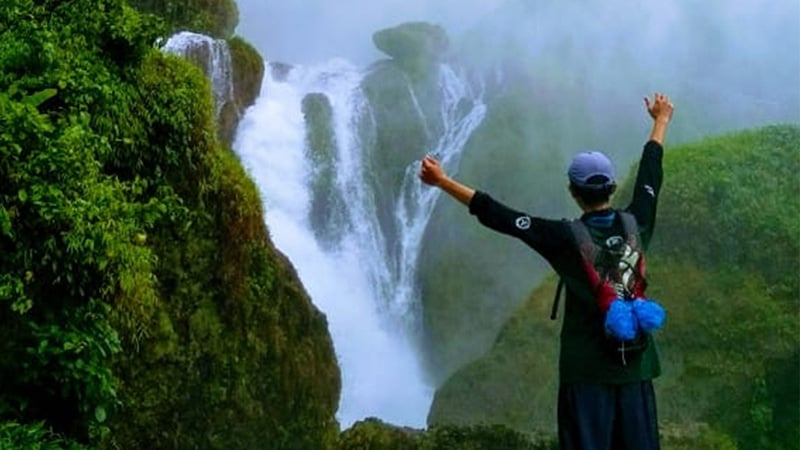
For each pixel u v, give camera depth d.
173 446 9.38
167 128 8.84
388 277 17.45
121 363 8.79
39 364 6.10
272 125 16.95
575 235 4.29
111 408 6.98
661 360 13.19
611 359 4.23
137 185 7.80
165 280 9.29
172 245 9.35
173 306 9.37
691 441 12.16
